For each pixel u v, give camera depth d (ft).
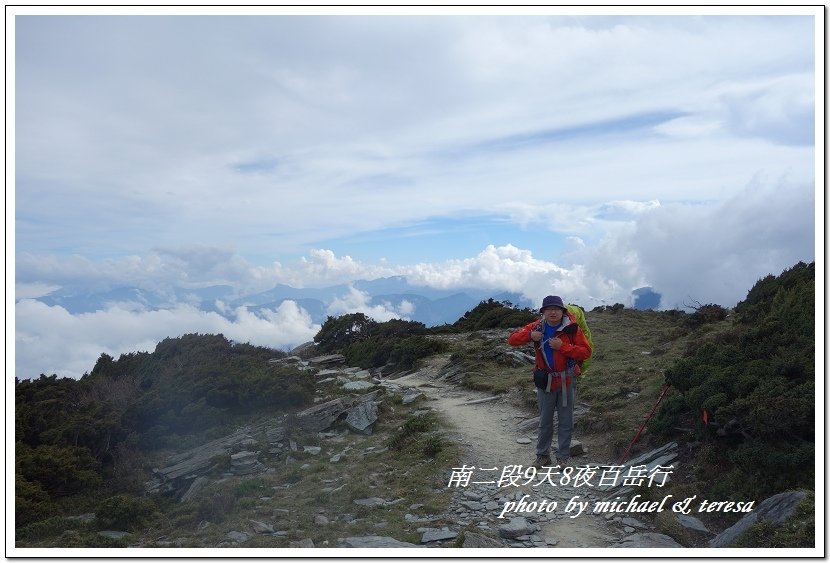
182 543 26.14
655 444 33.76
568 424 31.96
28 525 30.01
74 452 41.01
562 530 25.29
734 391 29.99
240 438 42.88
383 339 100.63
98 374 62.75
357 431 46.34
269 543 25.00
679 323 75.66
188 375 56.44
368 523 26.84
